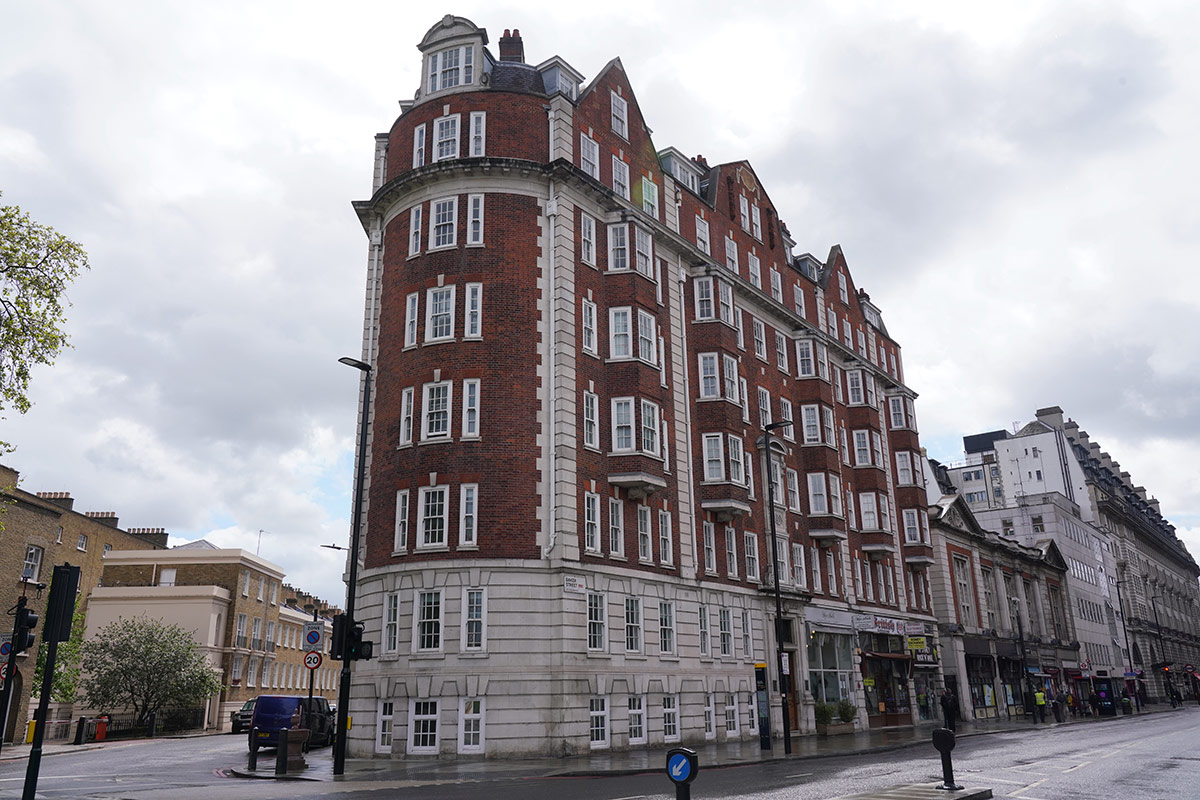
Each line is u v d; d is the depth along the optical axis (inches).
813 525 1744.6
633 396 1293.1
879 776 798.5
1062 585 3277.6
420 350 1220.5
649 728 1206.3
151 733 1957.4
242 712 2023.9
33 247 920.3
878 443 2015.3
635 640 1230.9
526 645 1086.4
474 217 1256.2
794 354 1866.4
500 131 1298.0
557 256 1257.4
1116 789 668.1
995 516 3496.6
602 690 1135.0
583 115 1378.0
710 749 1200.8
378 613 1152.8
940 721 2014.0
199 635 2250.2
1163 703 3983.8
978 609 2470.5
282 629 2800.2
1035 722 1978.3
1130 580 4168.3
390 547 1174.3
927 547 2100.1
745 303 1723.7
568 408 1202.6
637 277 1352.1
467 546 1117.7
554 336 1227.2
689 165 1721.2
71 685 1840.6
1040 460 4020.7
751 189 1871.3
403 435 1203.9
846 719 1592.0
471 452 1157.1
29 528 1759.4
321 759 1099.9
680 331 1491.1
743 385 1648.6
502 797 642.8
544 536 1144.8
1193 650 5027.1
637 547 1275.8
